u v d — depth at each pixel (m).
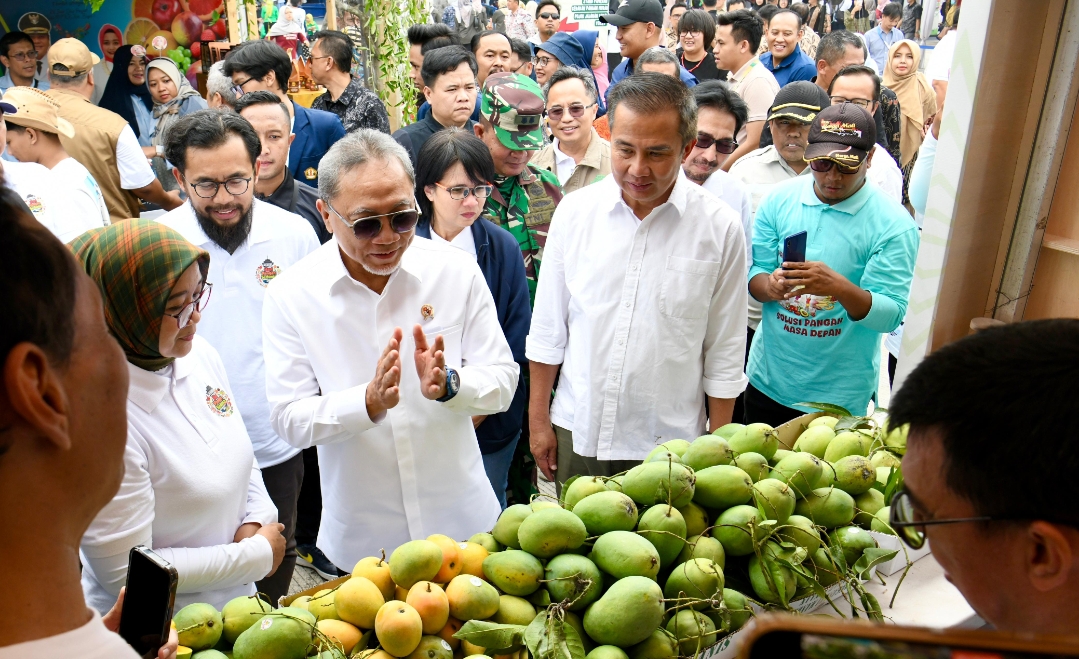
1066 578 0.87
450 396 2.20
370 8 6.88
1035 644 0.51
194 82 6.17
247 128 2.83
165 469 1.80
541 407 2.97
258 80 4.66
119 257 1.67
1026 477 0.86
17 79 5.72
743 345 2.78
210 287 1.98
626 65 6.80
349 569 2.37
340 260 2.27
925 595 1.87
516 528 1.67
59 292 0.68
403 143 4.49
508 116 3.33
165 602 1.12
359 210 2.08
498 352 2.42
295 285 2.27
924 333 2.78
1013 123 2.58
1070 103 2.50
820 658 0.53
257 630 1.40
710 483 1.76
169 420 1.83
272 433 2.86
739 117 3.56
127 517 1.69
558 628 1.44
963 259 2.69
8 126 3.57
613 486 1.81
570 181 4.32
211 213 2.77
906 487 1.02
